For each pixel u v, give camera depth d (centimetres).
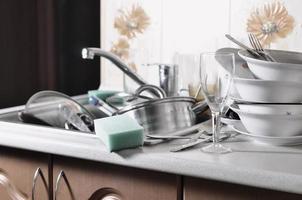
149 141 116
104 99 159
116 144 109
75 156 115
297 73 113
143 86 148
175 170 103
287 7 149
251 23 155
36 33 199
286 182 92
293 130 112
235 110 117
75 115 140
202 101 136
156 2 170
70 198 120
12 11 188
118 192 113
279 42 151
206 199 102
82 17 197
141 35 174
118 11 177
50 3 196
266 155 105
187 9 165
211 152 107
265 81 110
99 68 196
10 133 125
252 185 95
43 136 121
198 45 164
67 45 200
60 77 202
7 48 187
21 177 128
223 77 111
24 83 196
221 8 159
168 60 170
